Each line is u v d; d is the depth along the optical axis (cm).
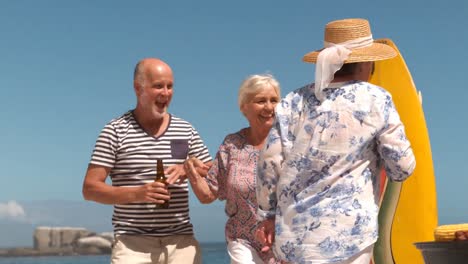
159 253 513
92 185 509
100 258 8050
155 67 511
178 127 530
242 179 483
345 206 347
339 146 352
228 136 506
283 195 362
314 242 346
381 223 549
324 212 347
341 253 342
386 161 353
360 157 352
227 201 494
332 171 352
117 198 498
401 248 543
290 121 371
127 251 508
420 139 550
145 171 515
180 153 524
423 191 543
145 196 491
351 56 363
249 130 502
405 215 545
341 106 355
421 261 538
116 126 520
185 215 524
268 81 484
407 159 349
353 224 344
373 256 550
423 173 546
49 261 7981
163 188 491
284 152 369
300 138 361
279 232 360
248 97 486
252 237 478
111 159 515
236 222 486
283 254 358
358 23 374
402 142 349
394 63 569
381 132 351
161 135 523
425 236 539
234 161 492
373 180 356
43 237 9462
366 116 351
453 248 418
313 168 355
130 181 515
